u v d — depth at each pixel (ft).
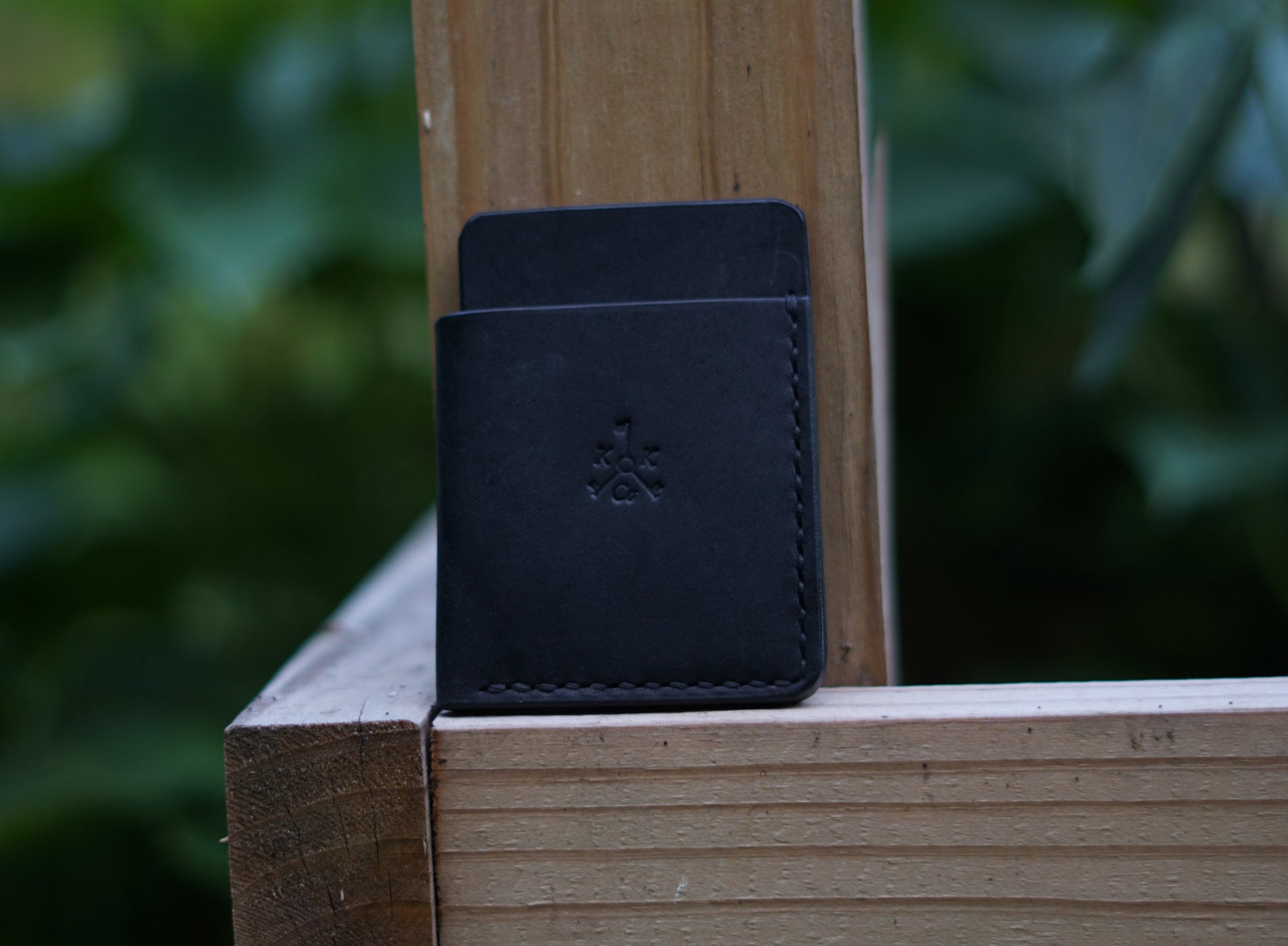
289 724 2.12
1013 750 2.10
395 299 6.23
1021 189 4.77
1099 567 5.48
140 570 5.92
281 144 4.90
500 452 2.15
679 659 2.14
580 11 2.23
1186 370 4.84
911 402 5.82
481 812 2.12
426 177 2.24
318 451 6.13
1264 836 2.09
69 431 5.65
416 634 2.38
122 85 5.24
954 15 5.35
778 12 2.22
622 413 2.15
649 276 2.19
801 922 2.11
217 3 5.42
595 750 2.11
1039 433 5.35
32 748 4.91
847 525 2.25
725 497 2.15
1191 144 2.85
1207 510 4.92
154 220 4.61
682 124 2.23
